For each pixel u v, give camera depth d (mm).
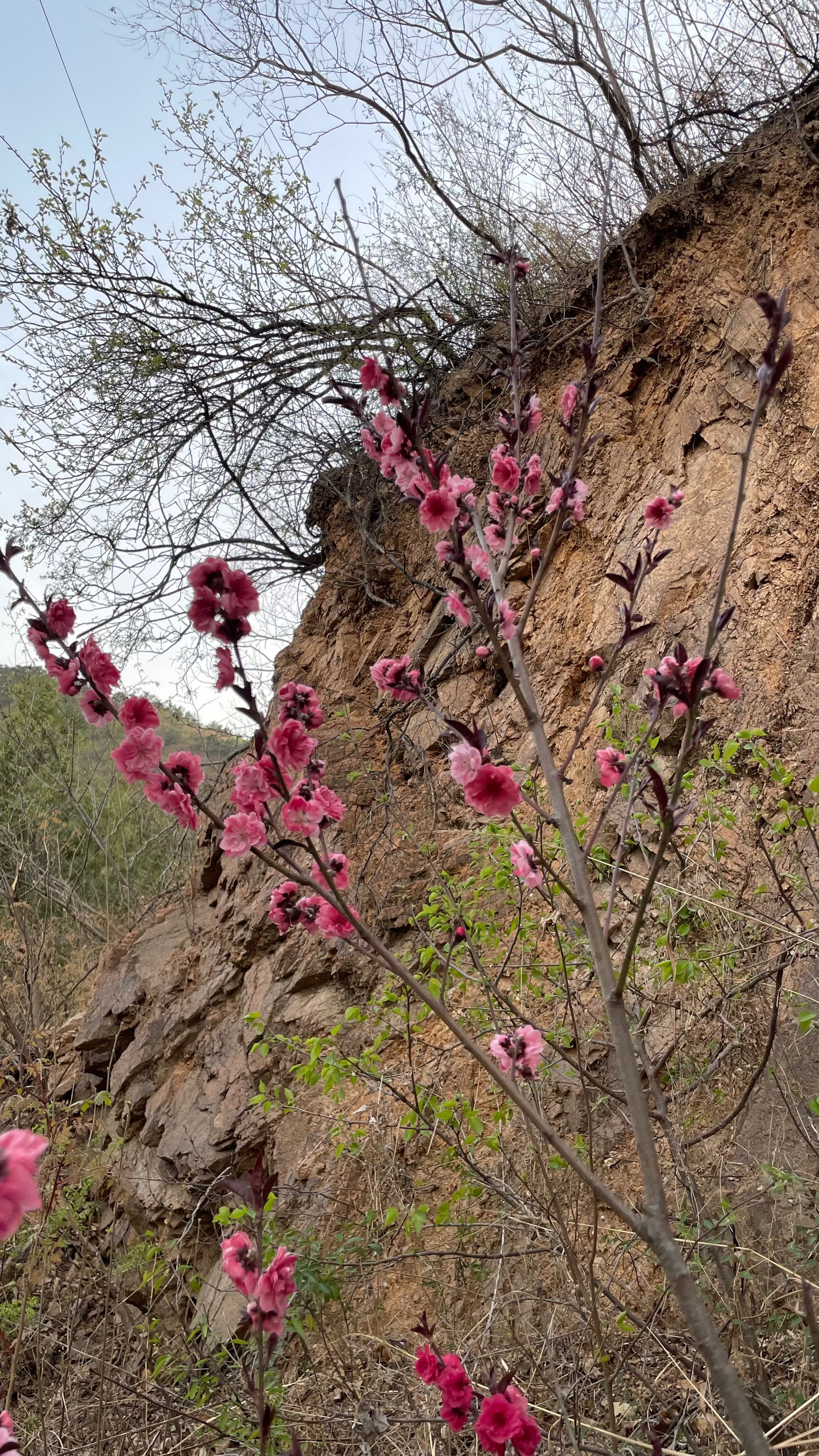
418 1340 3100
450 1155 2865
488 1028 3227
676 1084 2963
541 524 4969
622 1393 2436
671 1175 2879
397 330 6176
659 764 3828
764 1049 2867
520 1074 1885
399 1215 3336
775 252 4590
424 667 5566
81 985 7602
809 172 4578
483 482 5488
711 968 2996
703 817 3148
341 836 5047
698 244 4918
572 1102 3359
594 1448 2035
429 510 1692
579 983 3463
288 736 1696
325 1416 2754
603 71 5523
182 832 9133
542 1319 2705
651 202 5156
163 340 6828
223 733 7840
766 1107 2830
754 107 5090
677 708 1631
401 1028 3848
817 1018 2332
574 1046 3277
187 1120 4844
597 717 4309
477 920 3500
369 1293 3312
